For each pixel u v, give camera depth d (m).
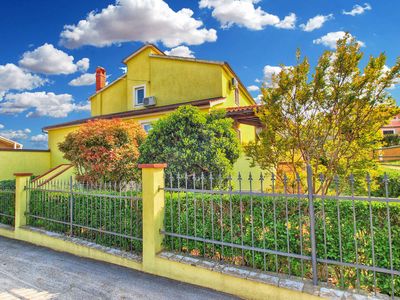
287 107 4.81
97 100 18.17
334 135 4.66
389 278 2.88
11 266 4.59
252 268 3.52
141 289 3.64
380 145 4.69
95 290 3.65
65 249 5.30
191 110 5.56
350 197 2.94
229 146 5.64
